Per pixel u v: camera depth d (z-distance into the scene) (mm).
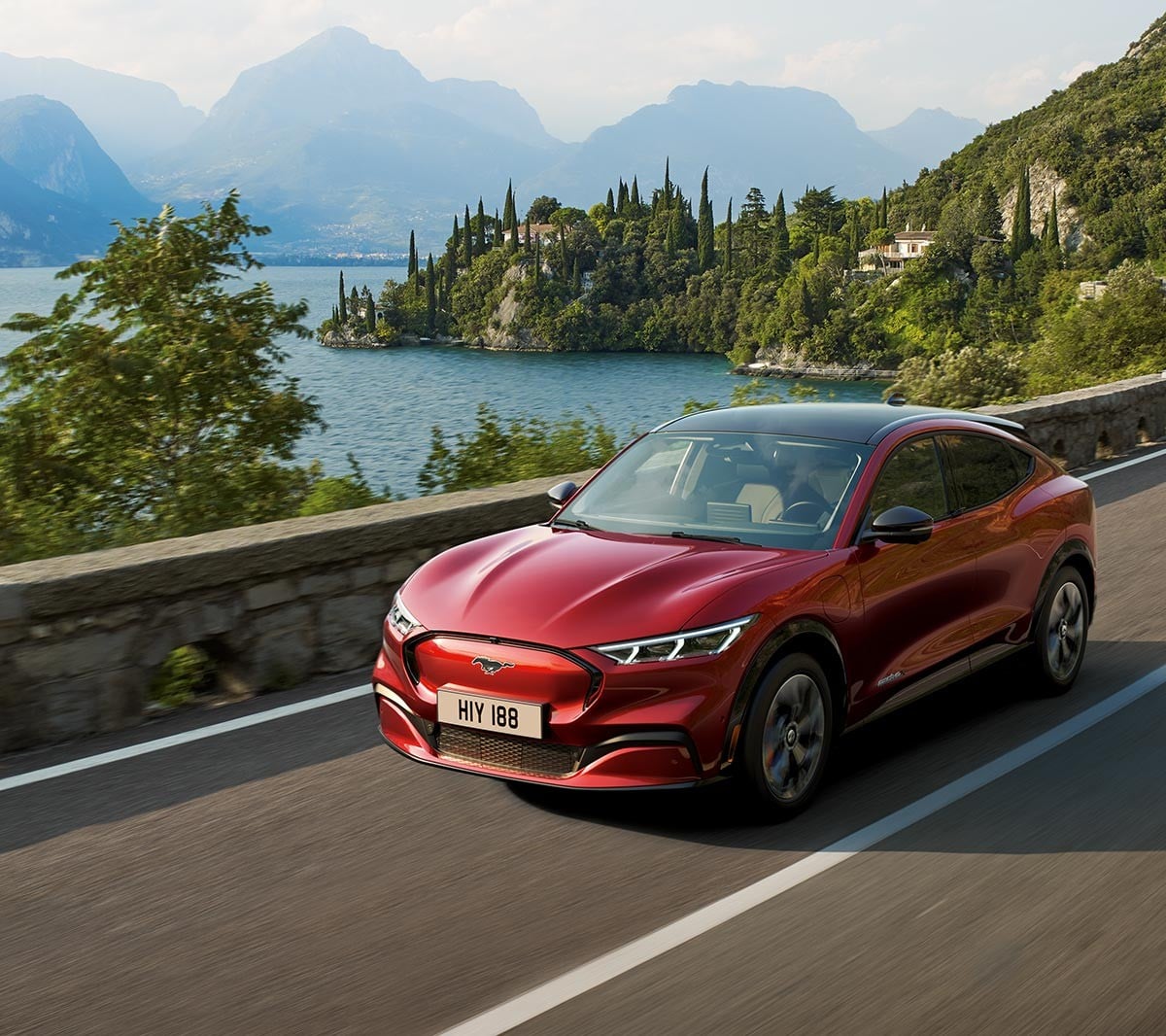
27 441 12055
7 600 5535
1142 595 8492
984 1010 3189
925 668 5371
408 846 4441
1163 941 3580
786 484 5352
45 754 5586
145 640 6059
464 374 186750
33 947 3680
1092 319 30656
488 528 7613
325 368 193125
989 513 5859
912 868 4168
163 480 12500
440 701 4641
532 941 3641
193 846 4465
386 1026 3148
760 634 4484
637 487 5668
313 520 7051
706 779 4387
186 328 13062
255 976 3457
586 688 4379
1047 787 4965
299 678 6742
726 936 3654
